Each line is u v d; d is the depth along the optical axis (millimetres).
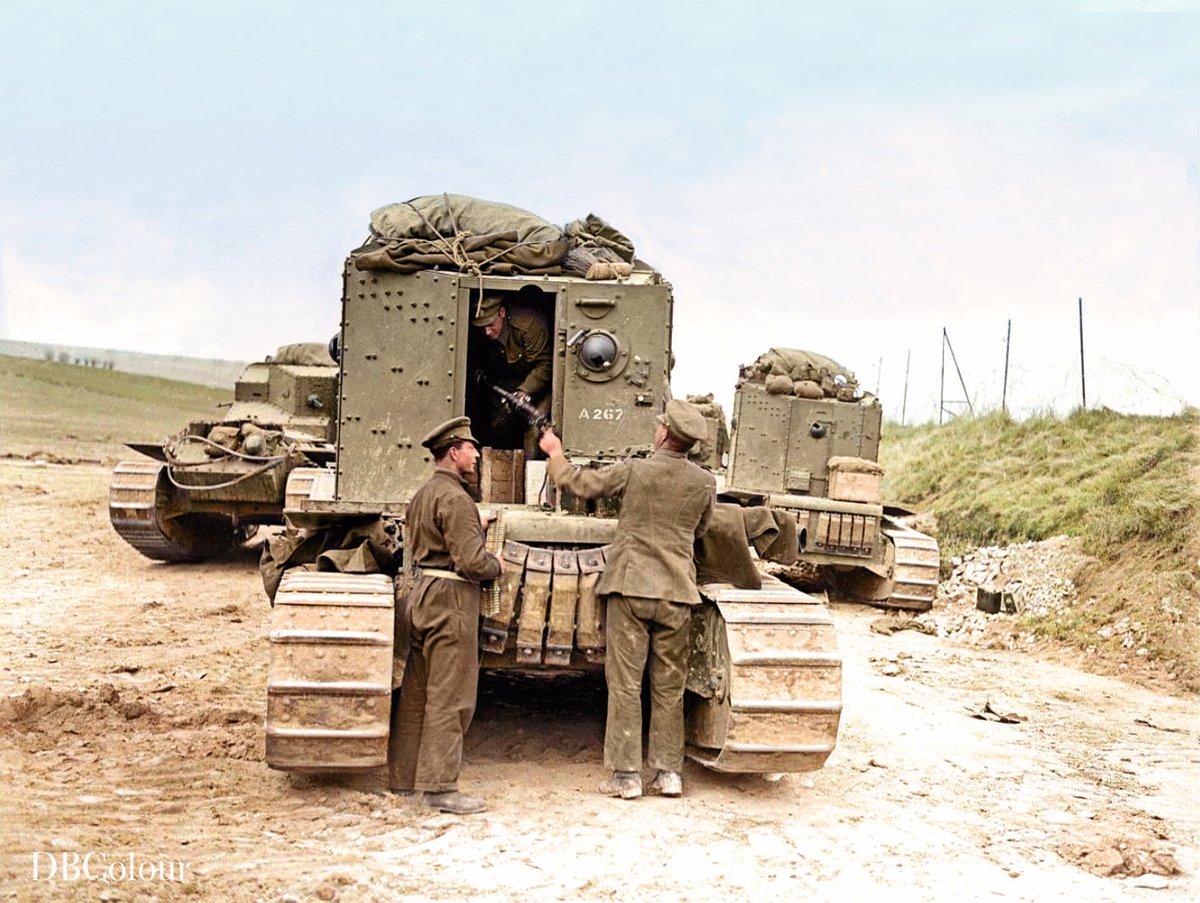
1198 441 15484
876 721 8883
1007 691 10227
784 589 6965
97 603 12594
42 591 13273
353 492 7965
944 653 12031
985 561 15516
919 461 21422
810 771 6730
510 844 5805
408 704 6500
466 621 6379
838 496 14898
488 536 6770
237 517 16438
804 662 6309
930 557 14250
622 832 6047
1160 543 13086
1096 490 15656
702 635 6871
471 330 8570
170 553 16047
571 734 7957
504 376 8664
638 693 6691
